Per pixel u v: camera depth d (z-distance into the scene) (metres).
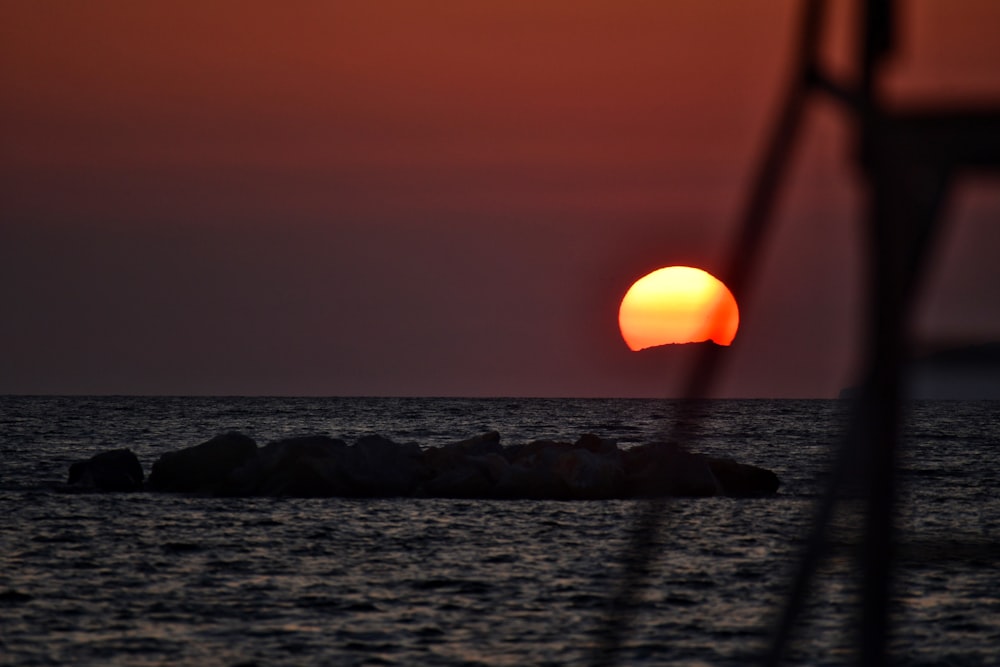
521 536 123.44
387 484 155.38
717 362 14.99
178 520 133.38
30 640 74.81
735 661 70.38
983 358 15.30
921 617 82.25
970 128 15.02
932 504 165.88
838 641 74.19
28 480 183.25
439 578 98.69
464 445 172.62
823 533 15.77
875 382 14.57
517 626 79.50
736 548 115.56
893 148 14.23
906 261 15.38
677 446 15.36
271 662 69.62
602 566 105.06
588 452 160.38
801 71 15.12
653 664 69.56
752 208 15.17
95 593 90.81
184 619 81.44
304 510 141.50
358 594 91.19
